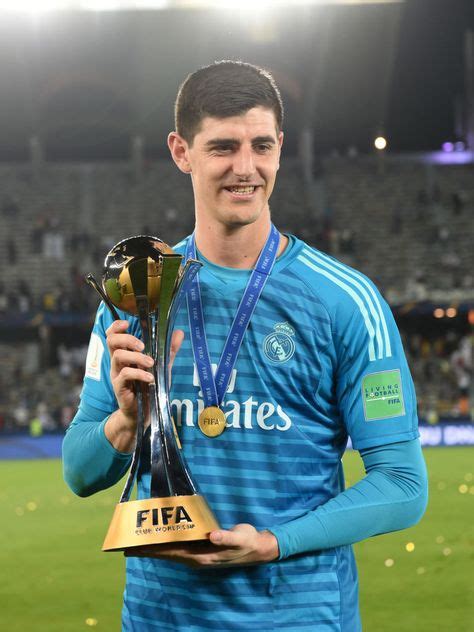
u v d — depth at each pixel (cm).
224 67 202
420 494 205
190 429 205
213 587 200
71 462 215
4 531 1057
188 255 220
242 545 183
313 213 3266
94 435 209
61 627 612
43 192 3381
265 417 204
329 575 204
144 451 194
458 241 3100
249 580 200
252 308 208
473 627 586
